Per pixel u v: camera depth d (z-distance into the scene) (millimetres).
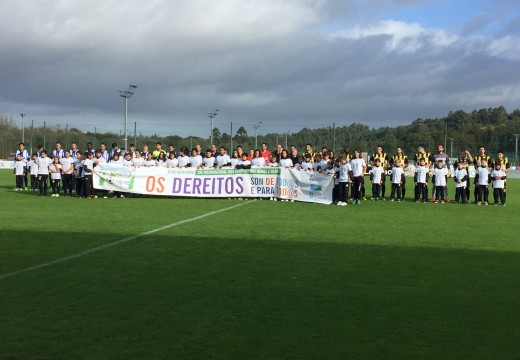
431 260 7770
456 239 9797
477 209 16141
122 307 5242
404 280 6504
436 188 19109
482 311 5262
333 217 13172
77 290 5852
